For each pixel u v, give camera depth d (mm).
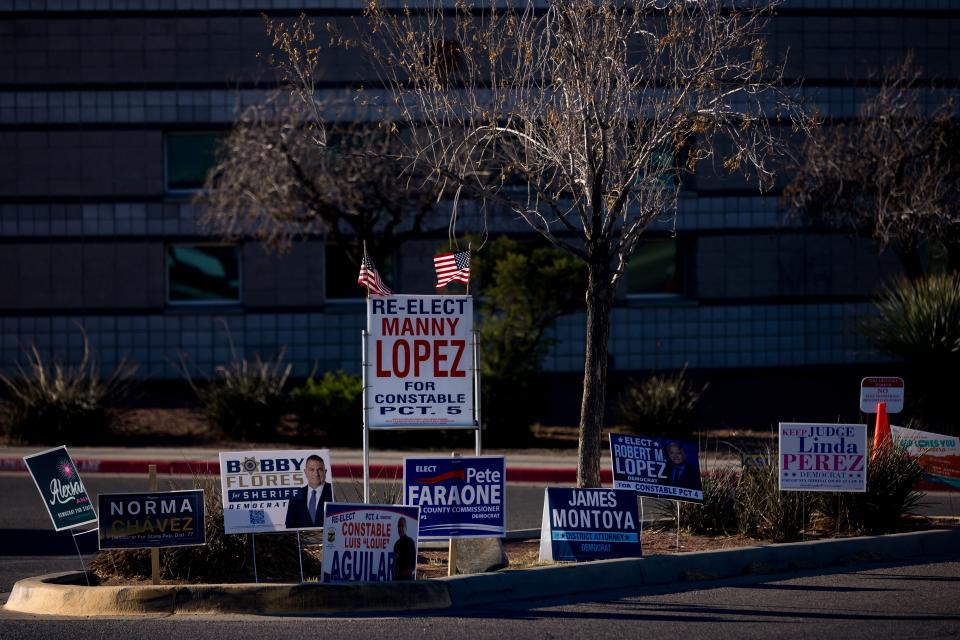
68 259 56188
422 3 37125
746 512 24703
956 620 17922
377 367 22203
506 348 42469
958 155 45094
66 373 53625
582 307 44000
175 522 19594
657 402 42531
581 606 19062
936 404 40844
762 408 48219
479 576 19625
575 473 35969
